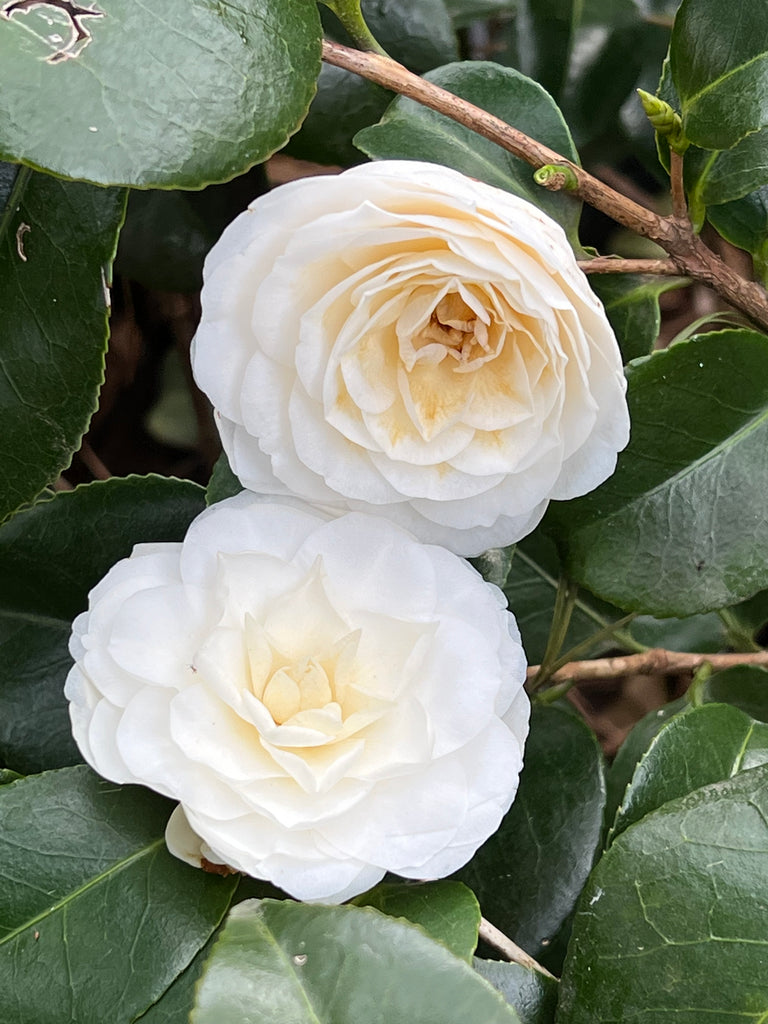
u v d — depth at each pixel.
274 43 0.24
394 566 0.24
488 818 0.24
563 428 0.25
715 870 0.25
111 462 0.42
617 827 0.28
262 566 0.24
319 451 0.24
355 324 0.23
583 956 0.25
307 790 0.23
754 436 0.28
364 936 0.23
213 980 0.22
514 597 0.37
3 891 0.24
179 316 0.40
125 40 0.23
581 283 0.23
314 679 0.23
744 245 0.31
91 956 0.24
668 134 0.27
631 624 0.38
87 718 0.24
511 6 0.36
